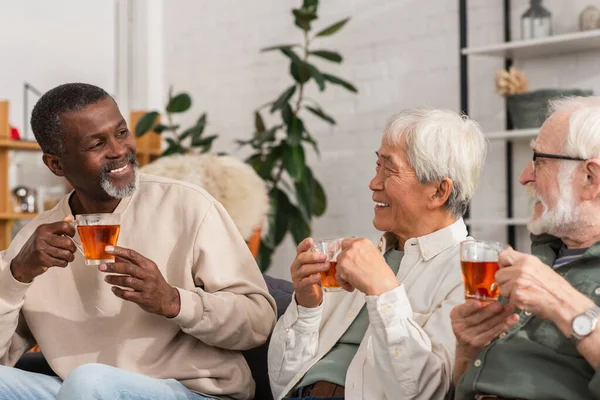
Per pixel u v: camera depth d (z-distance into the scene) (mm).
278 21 4934
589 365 1435
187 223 2000
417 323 1723
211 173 2611
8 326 1920
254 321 1968
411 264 1822
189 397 1841
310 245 1715
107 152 1937
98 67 5316
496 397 1479
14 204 4285
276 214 4320
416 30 4398
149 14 5375
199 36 5293
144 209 2031
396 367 1587
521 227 4023
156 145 4785
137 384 1723
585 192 1538
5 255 2090
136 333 1946
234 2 5125
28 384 1901
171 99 4613
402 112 1839
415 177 1788
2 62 4812
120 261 1777
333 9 4691
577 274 1511
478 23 4188
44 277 2035
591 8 3650
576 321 1312
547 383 1427
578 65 3832
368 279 1597
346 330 1871
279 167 4453
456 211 1814
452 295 1729
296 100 4840
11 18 4855
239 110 5117
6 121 4172
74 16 5180
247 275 2023
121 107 5406
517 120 3715
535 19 3754
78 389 1641
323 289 1701
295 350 1851
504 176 4078
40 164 4535
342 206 4660
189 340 1961
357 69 4609
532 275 1331
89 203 2037
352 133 4629
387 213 1846
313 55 4469
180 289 1866
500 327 1429
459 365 1556
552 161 1565
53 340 1996
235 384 1958
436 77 4328
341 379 1782
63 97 1944
